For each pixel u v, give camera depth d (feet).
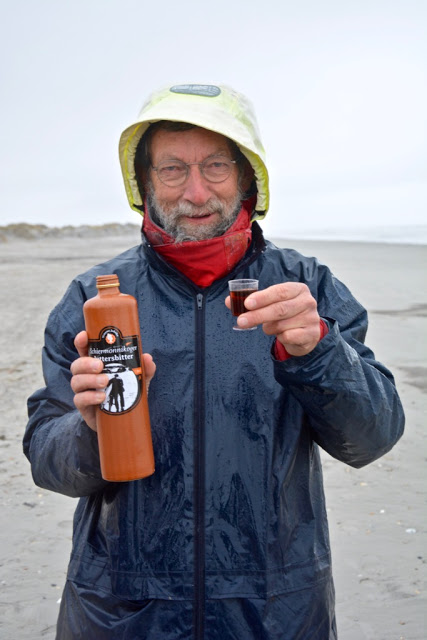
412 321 38.14
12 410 23.45
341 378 5.87
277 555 6.43
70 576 6.82
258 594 6.33
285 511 6.54
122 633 6.40
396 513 15.57
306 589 6.47
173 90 7.02
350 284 58.80
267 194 7.32
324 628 6.52
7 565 13.89
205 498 6.49
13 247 186.80
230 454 6.56
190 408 6.64
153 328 6.93
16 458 19.22
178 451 6.57
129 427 5.99
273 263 7.32
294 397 6.51
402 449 19.31
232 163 6.98
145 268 7.26
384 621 11.80
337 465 18.61
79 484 6.55
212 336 6.82
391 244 143.54
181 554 6.42
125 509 6.58
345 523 15.20
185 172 6.93
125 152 7.39
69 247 184.44
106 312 5.95
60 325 7.16
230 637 6.30
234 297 6.18
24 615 12.32
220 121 6.71
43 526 15.48
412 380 25.57
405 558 13.73
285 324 5.56
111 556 6.57
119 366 5.96
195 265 6.91
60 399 6.95
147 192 7.36
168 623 6.35
